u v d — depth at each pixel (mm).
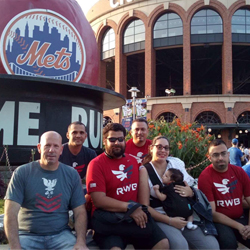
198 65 35688
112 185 3627
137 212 3406
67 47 7688
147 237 3422
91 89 7562
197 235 3682
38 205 3338
